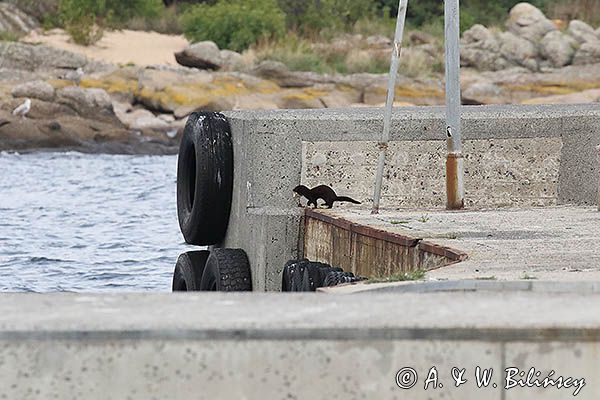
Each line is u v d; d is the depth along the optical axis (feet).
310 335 52.75
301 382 52.70
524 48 595.88
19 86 467.93
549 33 602.44
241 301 57.72
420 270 85.30
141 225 235.40
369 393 52.75
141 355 52.39
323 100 520.42
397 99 530.68
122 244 209.67
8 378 51.88
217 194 147.64
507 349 53.11
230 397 52.60
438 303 57.26
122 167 381.81
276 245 136.87
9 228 229.66
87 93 472.85
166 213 255.70
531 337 53.11
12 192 299.58
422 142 141.38
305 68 558.56
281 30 611.88
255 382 52.60
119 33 613.11
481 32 604.49
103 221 241.14
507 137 143.64
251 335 52.60
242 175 141.49
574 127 143.95
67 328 52.19
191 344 52.49
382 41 611.06
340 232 122.93
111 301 57.72
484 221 119.75
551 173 144.15
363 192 139.85
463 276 78.95
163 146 463.01
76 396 52.16
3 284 171.32
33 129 450.71
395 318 53.67
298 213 137.39
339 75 545.44
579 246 98.37
